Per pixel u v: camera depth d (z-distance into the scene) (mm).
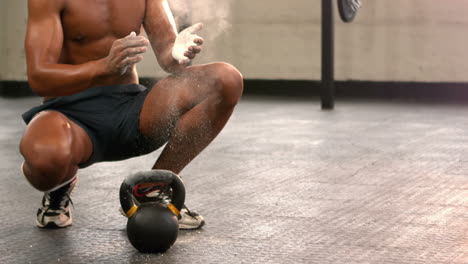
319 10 9641
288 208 2980
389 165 4121
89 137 2449
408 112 7293
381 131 5773
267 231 2586
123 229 2637
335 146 4934
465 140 5207
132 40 2227
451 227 2633
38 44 2361
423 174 3818
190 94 2480
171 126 2516
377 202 3096
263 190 3391
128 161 4379
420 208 2969
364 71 9516
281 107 7922
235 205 3047
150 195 2471
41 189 2404
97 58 2529
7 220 2791
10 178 3771
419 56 9281
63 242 2453
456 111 7367
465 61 9094
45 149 2279
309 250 2322
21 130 5930
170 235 2277
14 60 9781
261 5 9875
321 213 2881
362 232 2564
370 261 2188
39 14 2391
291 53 9812
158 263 2189
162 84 2498
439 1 9117
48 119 2361
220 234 2545
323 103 7664
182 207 2479
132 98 2547
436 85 9242
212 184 3555
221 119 2531
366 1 9406
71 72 2303
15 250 2352
